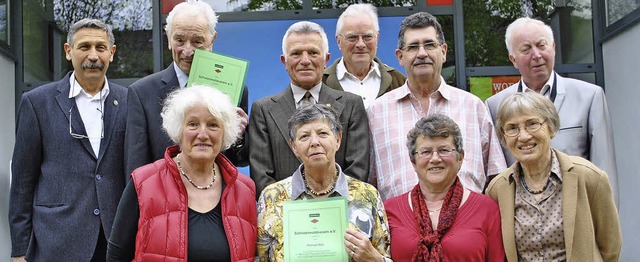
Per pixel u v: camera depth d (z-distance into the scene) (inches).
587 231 122.1
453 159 127.0
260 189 141.2
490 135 153.5
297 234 121.2
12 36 256.7
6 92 247.4
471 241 123.0
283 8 256.8
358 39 180.9
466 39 256.2
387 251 127.3
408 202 131.0
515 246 125.0
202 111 120.5
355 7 183.9
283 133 146.0
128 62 257.6
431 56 151.6
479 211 127.2
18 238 147.2
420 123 130.0
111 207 148.8
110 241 121.4
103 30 155.0
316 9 255.4
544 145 125.5
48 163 148.4
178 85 152.3
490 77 255.0
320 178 128.0
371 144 154.6
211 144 121.0
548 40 165.8
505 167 151.2
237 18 255.8
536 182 128.0
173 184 120.5
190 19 150.9
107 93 156.3
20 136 148.9
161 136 145.9
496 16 257.3
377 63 191.0
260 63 256.4
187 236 117.3
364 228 124.6
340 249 119.7
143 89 149.4
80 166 148.4
